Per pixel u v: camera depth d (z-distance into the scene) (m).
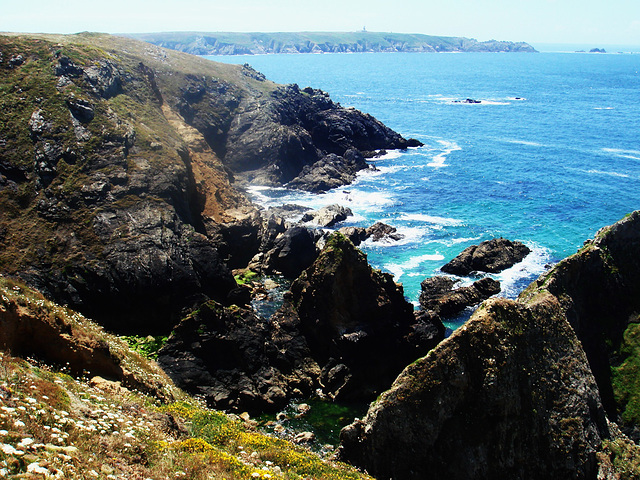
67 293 40.50
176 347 34.41
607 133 129.00
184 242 46.16
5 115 51.66
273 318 39.53
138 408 19.08
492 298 24.94
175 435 18.78
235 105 92.25
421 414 23.08
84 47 66.56
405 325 38.84
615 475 23.09
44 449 12.38
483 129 136.50
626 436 25.95
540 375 24.05
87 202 46.47
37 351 19.31
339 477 20.03
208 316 35.03
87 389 18.31
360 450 24.27
